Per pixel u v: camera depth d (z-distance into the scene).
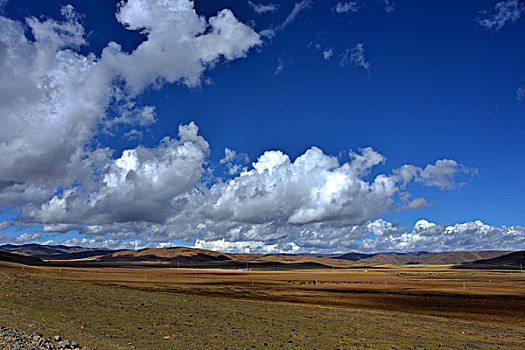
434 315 64.81
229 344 33.72
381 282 149.75
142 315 42.50
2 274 60.91
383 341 39.56
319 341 37.72
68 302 45.72
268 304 60.56
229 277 176.25
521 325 58.16
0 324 27.64
